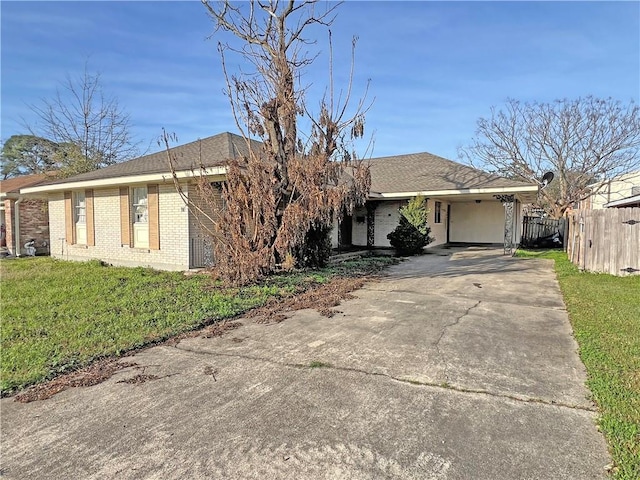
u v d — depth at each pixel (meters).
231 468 2.39
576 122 24.34
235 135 12.95
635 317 5.57
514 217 17.41
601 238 9.98
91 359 4.21
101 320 5.61
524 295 7.50
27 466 2.46
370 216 18.19
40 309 6.28
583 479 2.25
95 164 22.98
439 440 2.66
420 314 6.06
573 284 8.41
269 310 6.33
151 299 6.84
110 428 2.88
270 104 8.12
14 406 3.25
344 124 8.47
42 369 3.94
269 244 8.16
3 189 17.02
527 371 3.81
